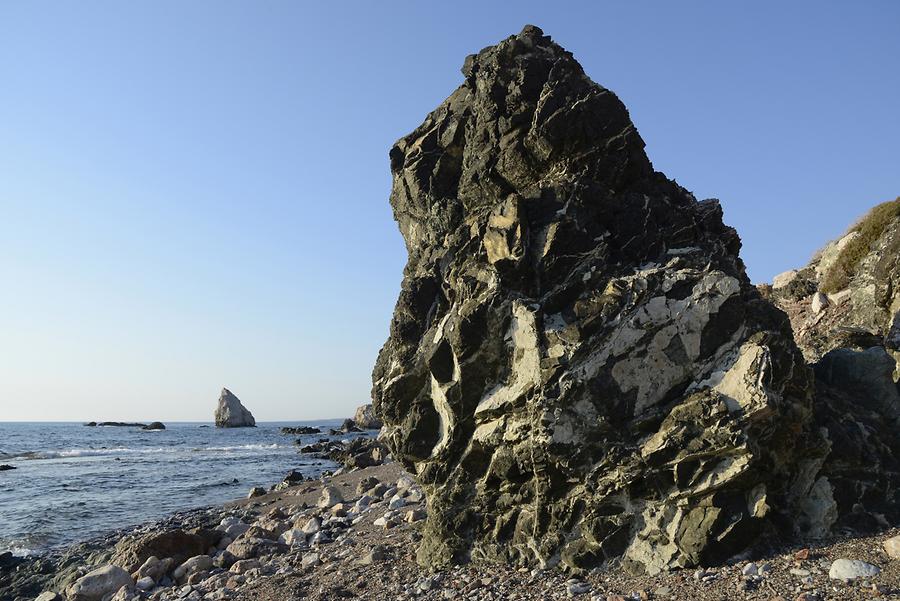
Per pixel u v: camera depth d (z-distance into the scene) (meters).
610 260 9.07
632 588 7.33
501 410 8.88
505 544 8.93
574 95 9.59
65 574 13.54
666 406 8.11
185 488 27.89
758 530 7.59
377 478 21.47
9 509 22.61
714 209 9.92
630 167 9.61
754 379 7.59
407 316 10.44
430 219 11.02
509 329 9.04
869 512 7.96
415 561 9.86
